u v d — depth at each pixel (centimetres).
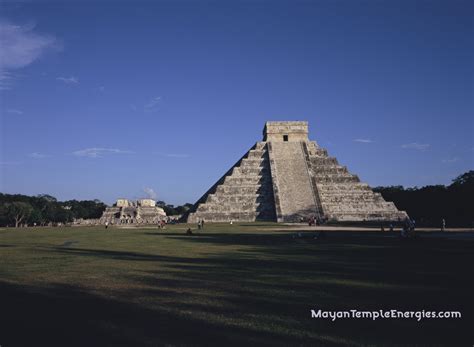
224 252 2873
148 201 15075
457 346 952
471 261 2225
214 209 9656
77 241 4109
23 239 4641
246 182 10194
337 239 3909
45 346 960
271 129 11250
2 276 1873
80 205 19588
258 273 1908
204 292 1498
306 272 1917
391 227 5162
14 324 1125
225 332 1047
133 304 1330
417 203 10531
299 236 4169
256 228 6344
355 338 1005
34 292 1523
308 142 11175
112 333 1045
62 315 1211
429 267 2020
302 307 1277
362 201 9494
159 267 2136
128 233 5634
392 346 953
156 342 980
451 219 8856
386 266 2072
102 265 2231
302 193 9488
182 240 4075
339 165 10612
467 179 10381
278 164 10369
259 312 1224
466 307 1260
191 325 1103
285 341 985
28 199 16888
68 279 1786
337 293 1455
